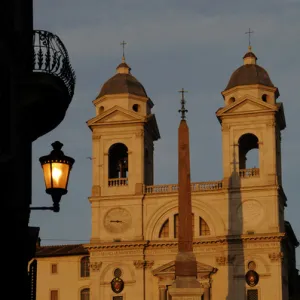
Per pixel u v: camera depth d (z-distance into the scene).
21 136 66.81
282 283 199.88
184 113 194.38
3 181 58.19
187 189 189.50
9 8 60.34
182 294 183.12
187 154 191.00
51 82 63.00
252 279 198.62
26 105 63.22
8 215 59.66
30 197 73.88
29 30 67.25
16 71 61.84
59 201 56.28
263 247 199.88
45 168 56.22
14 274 63.44
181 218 188.00
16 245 63.62
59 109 65.94
